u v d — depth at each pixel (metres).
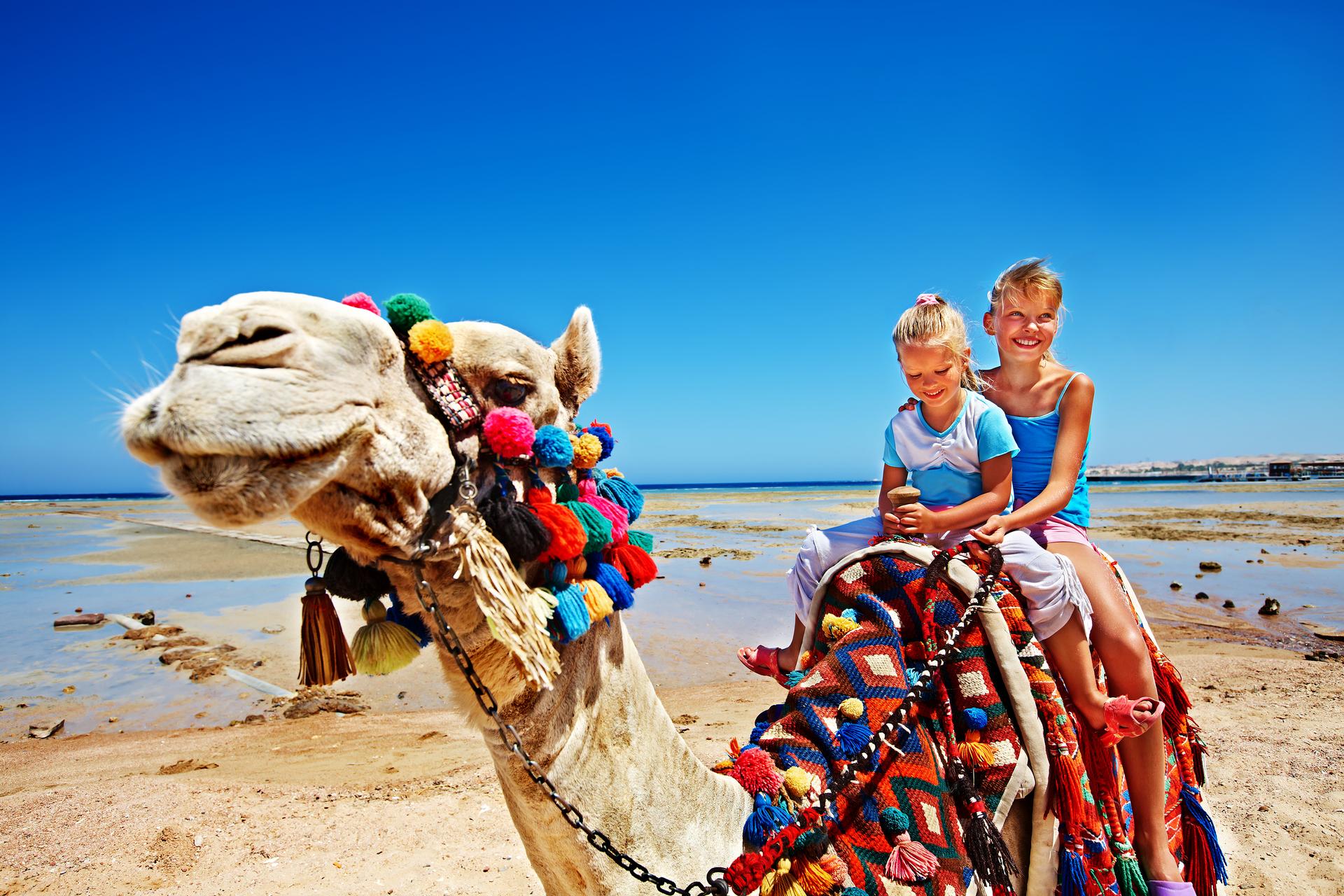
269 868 5.01
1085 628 2.83
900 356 3.26
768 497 75.12
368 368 1.57
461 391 1.78
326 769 6.95
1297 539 25.12
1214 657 10.49
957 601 2.72
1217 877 3.12
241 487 1.35
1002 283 3.61
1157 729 2.94
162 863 5.03
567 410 2.21
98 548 27.12
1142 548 23.12
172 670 10.72
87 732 8.41
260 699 9.55
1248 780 6.29
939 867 2.30
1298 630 12.30
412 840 5.39
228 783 6.45
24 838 5.34
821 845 2.18
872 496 74.50
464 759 7.18
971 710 2.60
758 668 3.62
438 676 10.41
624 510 2.28
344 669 1.83
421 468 1.64
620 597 2.06
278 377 1.40
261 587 17.03
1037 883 2.57
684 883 2.15
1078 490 3.44
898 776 2.42
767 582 17.44
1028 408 3.55
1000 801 2.49
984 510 3.10
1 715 8.95
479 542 1.73
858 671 2.55
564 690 1.98
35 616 14.32
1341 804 5.83
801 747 2.42
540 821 2.01
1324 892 4.70
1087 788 2.66
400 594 1.81
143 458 1.37
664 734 2.23
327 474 1.45
